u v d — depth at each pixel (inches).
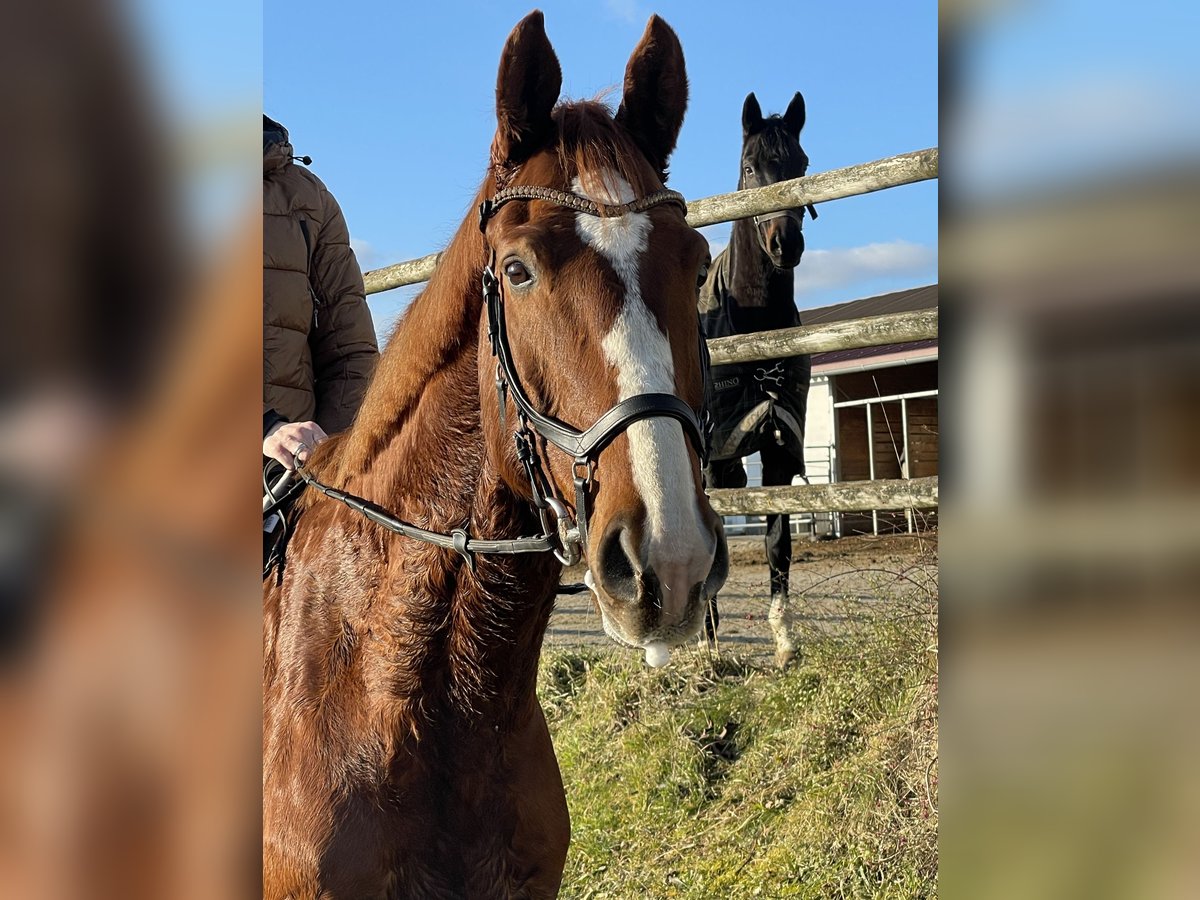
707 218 169.8
